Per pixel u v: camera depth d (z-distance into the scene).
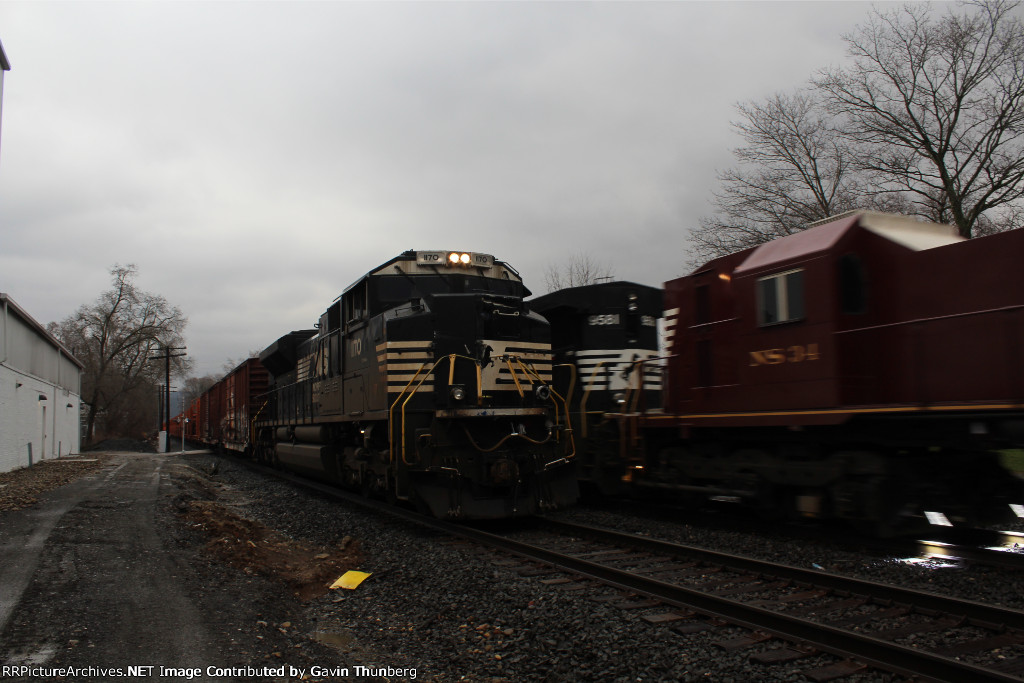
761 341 9.83
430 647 6.01
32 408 27.42
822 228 9.52
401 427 10.88
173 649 5.57
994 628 5.49
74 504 12.35
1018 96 20.91
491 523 11.85
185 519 10.86
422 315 11.21
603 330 13.74
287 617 6.85
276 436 21.19
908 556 8.25
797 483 9.52
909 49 22.95
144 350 70.25
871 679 4.73
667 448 11.83
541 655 5.50
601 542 9.84
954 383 8.07
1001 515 9.39
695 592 6.34
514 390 11.52
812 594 6.77
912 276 8.79
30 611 6.19
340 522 11.50
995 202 21.34
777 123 26.22
